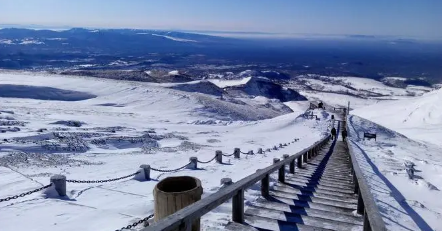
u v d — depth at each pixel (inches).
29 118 1192.8
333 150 1002.1
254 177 257.0
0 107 1521.9
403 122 3828.7
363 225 213.2
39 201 317.7
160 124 1520.7
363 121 1984.5
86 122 1252.5
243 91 7711.6
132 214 282.2
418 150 1291.8
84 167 551.8
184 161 663.8
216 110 2429.9
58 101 2244.1
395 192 452.4
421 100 4547.2
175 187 190.9
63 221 259.9
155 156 728.3
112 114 1769.2
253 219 233.0
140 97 2588.6
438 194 470.9
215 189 378.9
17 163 540.1
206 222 230.8
